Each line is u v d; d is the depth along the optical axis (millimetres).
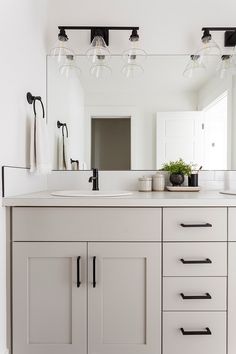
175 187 1742
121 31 1839
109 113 1884
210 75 1862
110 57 1856
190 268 1256
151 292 1258
